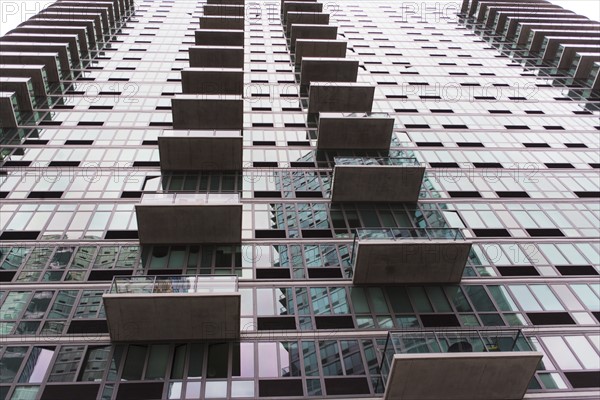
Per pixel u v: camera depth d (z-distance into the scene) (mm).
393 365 13562
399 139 30297
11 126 28656
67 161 25453
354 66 36125
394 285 18750
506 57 48156
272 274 19047
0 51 35656
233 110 27641
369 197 23281
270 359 15539
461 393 14367
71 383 14328
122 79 37000
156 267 18922
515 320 17594
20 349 15125
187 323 15430
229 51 37125
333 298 18031
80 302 16984
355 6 67000
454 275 18609
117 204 22328
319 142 27547
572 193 25531
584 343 16812
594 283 19500
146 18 55125
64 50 37281
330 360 15594
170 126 30000
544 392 15141
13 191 22750
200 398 14211
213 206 18828
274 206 23031
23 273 18047
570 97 38500
